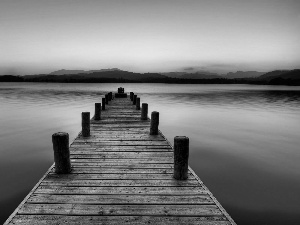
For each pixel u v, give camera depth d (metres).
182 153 4.77
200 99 43.19
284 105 33.25
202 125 18.27
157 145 7.27
